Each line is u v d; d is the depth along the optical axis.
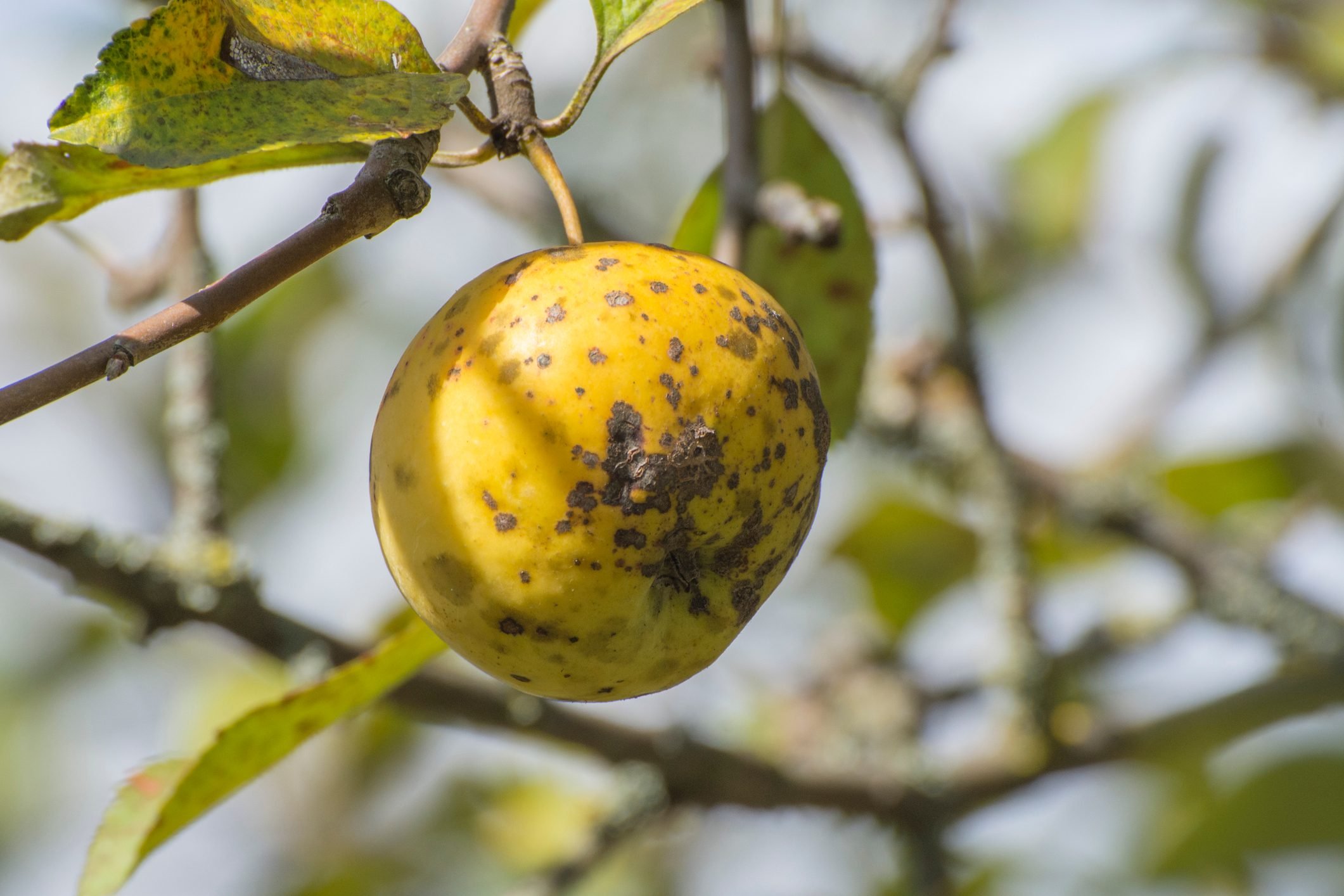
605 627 1.17
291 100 1.15
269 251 1.14
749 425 1.16
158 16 1.15
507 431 1.16
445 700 1.27
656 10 1.17
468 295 1.17
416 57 1.16
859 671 1.62
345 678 1.19
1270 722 1.34
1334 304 1.62
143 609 1.24
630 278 1.17
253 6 1.15
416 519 1.17
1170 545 1.42
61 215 1.17
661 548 1.17
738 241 1.23
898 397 1.50
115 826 1.19
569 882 1.29
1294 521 1.52
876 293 1.26
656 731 1.29
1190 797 1.60
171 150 1.15
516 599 1.16
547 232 1.44
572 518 1.16
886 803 1.32
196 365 1.25
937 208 1.30
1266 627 1.39
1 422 1.12
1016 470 1.46
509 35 1.26
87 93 1.15
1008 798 1.33
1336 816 1.52
